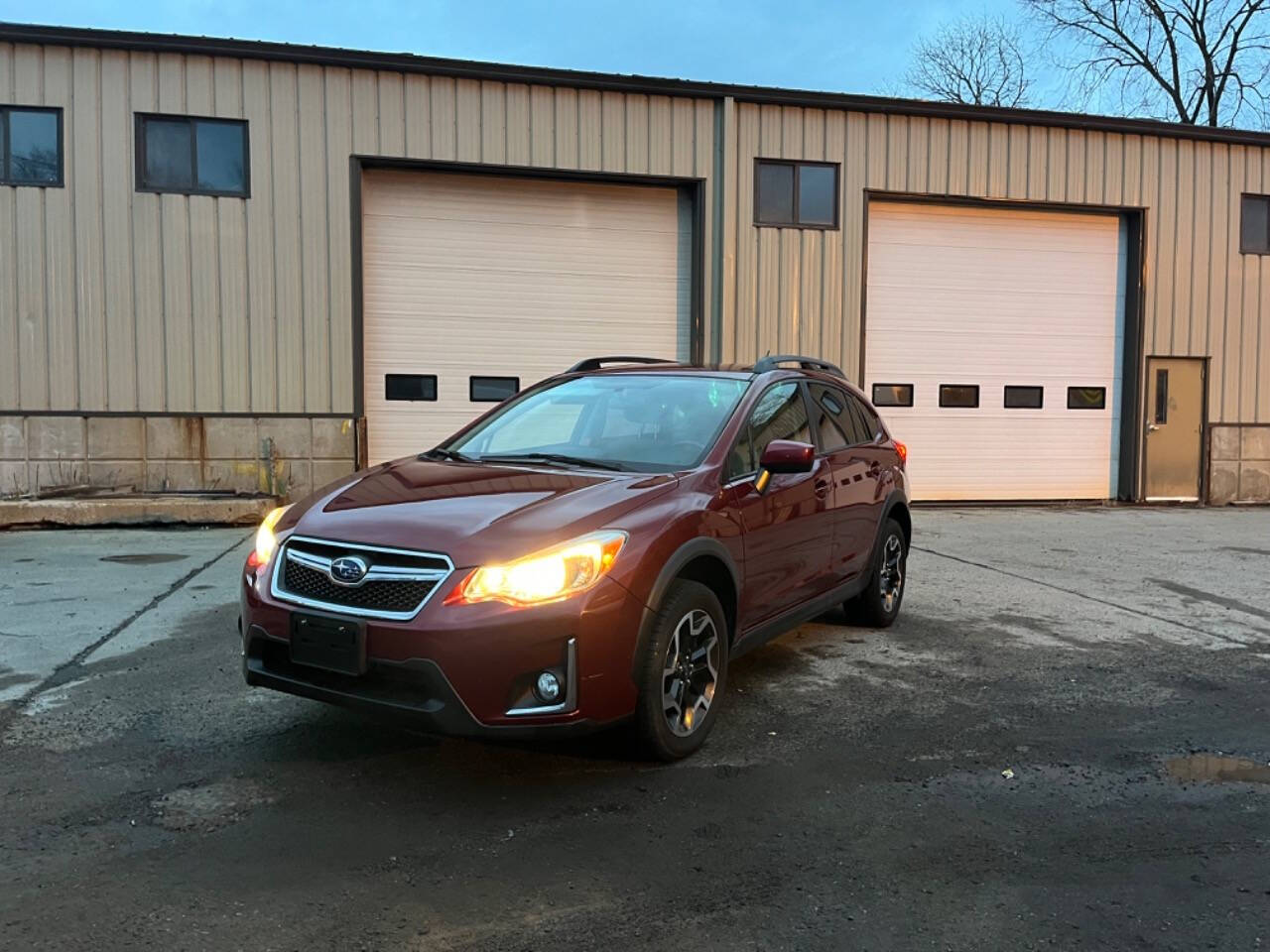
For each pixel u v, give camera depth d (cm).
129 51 1108
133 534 1005
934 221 1378
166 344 1134
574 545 349
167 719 433
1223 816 357
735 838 330
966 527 1189
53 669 505
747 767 394
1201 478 1474
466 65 1177
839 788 375
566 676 340
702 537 397
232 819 337
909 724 451
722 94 1251
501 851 317
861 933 273
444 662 326
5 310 1103
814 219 1306
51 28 1085
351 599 345
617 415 489
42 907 277
